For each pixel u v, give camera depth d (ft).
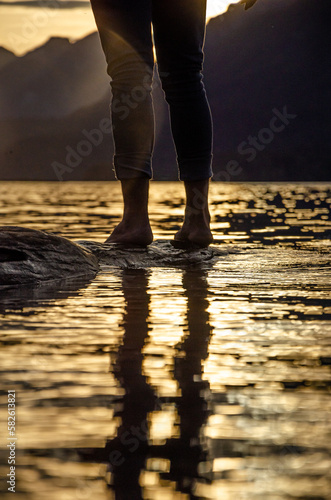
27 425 6.02
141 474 5.05
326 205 78.02
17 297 14.92
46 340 9.85
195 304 13.65
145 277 18.90
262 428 5.98
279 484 4.88
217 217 53.52
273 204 81.66
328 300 14.17
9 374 7.81
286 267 21.01
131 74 21.08
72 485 4.88
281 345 9.53
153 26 22.20
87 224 44.80
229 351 9.14
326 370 8.08
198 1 21.94
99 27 21.58
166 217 54.80
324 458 5.33
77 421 6.13
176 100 22.09
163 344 9.59
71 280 18.29
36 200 100.07
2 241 18.60
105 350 9.18
